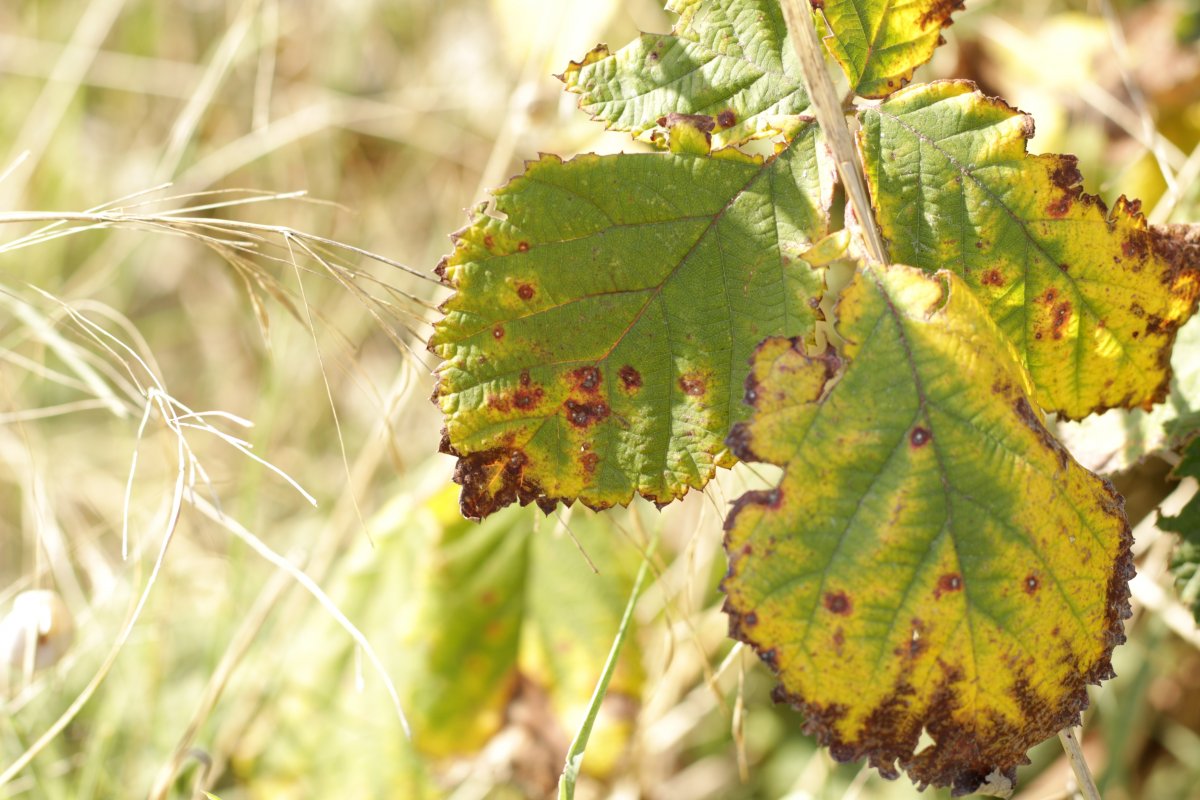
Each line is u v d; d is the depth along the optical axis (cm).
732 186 49
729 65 49
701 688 63
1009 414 48
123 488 75
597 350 49
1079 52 67
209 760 59
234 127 87
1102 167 63
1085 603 48
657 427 49
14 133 90
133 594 58
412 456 74
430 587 60
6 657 57
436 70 86
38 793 59
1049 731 48
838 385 48
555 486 49
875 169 49
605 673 52
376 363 83
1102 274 50
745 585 48
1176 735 61
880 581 48
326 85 87
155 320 90
